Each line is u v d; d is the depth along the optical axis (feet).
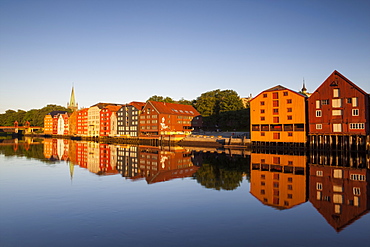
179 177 103.14
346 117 181.68
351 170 113.50
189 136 283.79
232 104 354.33
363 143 174.40
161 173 112.78
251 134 228.43
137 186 88.07
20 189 84.02
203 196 74.54
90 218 57.41
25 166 133.39
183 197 73.67
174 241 45.98
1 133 635.25
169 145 283.38
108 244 45.24
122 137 353.92
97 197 74.28
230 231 49.98
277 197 72.59
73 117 483.10
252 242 45.47
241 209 62.69
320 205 64.95
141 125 329.52
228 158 163.43
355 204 65.57
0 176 105.91
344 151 179.32
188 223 54.08
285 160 149.28
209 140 263.90
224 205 65.98
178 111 335.88
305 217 57.00
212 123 355.36
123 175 108.58
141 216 58.39
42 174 110.83
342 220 55.11
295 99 206.08
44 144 298.76
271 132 218.18
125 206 65.67
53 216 58.85
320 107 192.44
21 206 66.18
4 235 49.24
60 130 525.75
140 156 180.75
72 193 78.89
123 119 358.84
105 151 218.38
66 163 144.87
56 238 47.80
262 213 59.77
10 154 187.42
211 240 46.26
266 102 220.43
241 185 87.76
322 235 48.06
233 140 241.96
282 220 55.42
